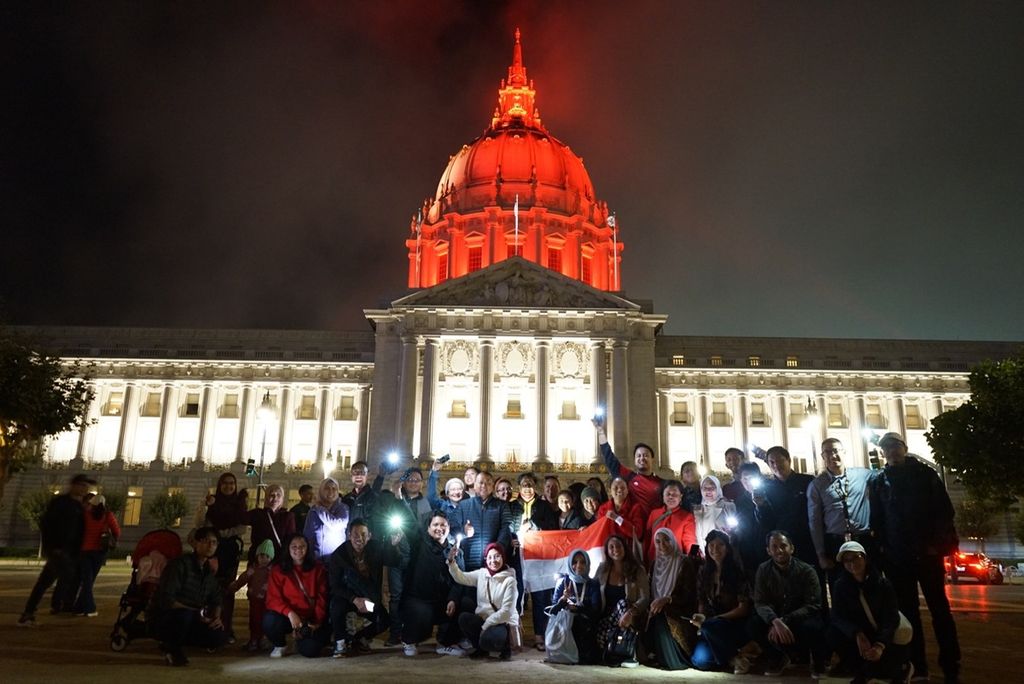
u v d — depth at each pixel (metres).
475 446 71.38
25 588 29.33
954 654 12.47
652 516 15.85
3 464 46.94
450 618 15.47
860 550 12.42
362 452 79.12
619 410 70.81
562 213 94.69
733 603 14.02
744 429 80.75
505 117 107.94
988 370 48.00
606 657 13.86
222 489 17.98
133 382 81.06
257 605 15.53
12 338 46.22
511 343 73.69
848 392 81.25
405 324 72.38
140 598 14.96
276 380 80.94
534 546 16.59
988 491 48.22
